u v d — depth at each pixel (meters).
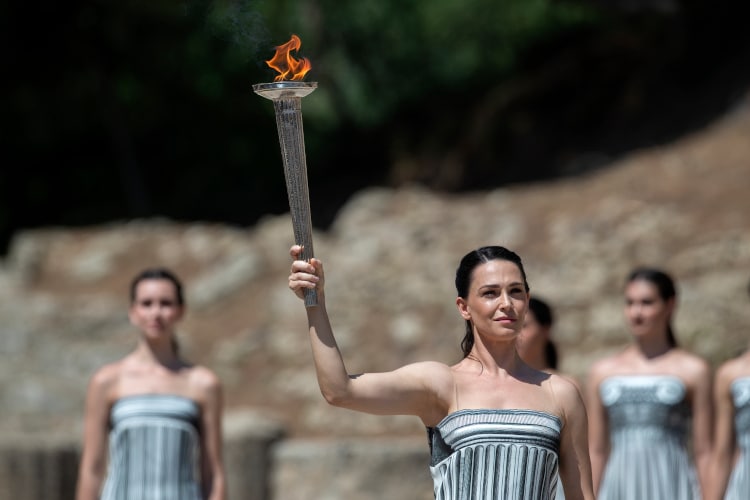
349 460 26.56
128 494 15.52
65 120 53.00
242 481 27.12
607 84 48.38
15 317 35.16
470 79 55.97
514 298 10.05
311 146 55.97
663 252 32.59
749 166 37.00
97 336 35.09
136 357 16.14
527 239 35.03
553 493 9.93
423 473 26.45
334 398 9.73
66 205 54.38
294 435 30.42
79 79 51.66
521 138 49.56
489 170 49.84
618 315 30.88
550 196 37.75
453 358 31.52
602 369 18.17
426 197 38.53
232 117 55.12
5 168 53.50
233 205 55.44
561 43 53.44
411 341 32.38
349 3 55.69
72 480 26.39
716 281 30.81
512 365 10.20
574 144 47.00
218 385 16.17
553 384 10.13
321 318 9.84
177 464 15.70
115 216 53.59
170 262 38.41
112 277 38.38
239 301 35.88
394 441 27.72
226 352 33.59
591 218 34.81
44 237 40.41
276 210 54.66
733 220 33.34
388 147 55.81
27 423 33.19
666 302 17.92
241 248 37.91
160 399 15.81
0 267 40.19
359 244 36.16
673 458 17.69
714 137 40.88
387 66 56.25
